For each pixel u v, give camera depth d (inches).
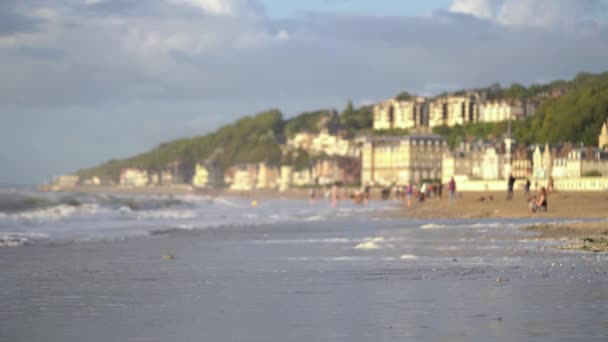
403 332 867.4
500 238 2396.7
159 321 957.2
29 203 4798.2
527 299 1082.7
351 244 2303.2
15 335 870.4
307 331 884.0
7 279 1400.1
